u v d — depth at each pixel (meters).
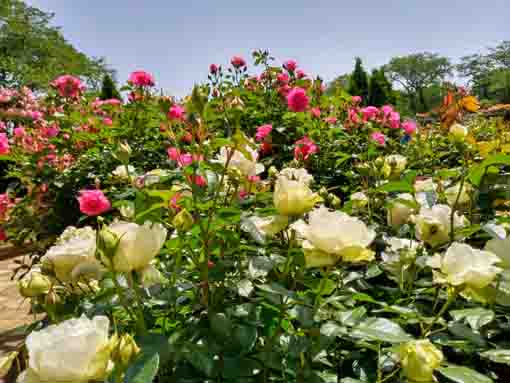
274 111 4.38
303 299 0.98
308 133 3.75
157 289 1.16
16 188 4.53
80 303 1.21
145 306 1.22
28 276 1.10
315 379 0.99
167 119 1.45
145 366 0.69
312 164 3.50
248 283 1.22
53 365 0.66
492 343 1.22
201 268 1.22
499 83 44.38
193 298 1.26
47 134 4.27
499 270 0.97
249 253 1.50
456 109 3.82
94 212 1.89
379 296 1.57
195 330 1.08
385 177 2.16
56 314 1.09
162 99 1.43
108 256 0.87
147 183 1.55
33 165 3.92
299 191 1.05
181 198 1.33
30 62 27.70
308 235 0.95
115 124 4.03
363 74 23.00
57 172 3.93
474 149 1.88
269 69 4.82
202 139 1.28
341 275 1.39
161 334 0.92
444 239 1.38
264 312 1.12
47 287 1.08
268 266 1.16
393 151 3.89
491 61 51.06
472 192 1.69
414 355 0.82
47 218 3.83
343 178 3.43
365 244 0.95
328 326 0.98
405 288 1.50
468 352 1.28
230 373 0.95
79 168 4.00
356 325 0.97
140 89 4.07
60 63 28.64
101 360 0.69
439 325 1.32
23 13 28.66
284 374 1.03
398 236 1.79
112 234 0.87
